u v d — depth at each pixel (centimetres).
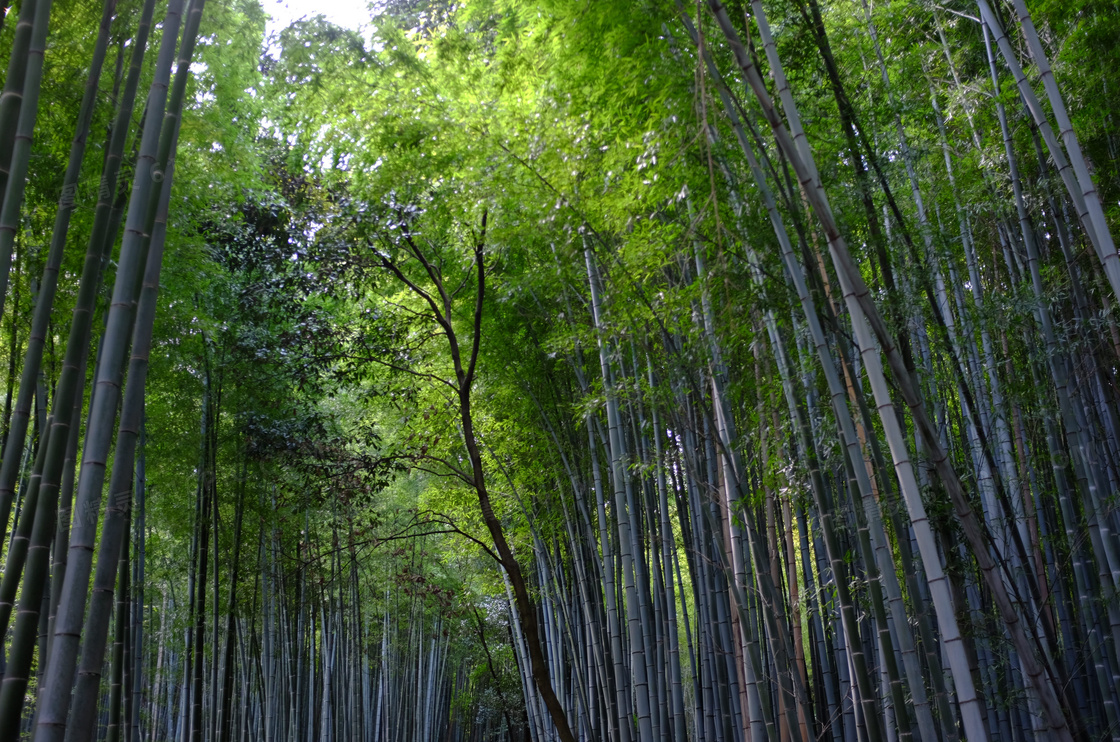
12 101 326
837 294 480
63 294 557
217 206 743
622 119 517
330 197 753
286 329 881
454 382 914
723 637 642
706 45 444
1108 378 560
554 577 983
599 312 615
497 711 1966
